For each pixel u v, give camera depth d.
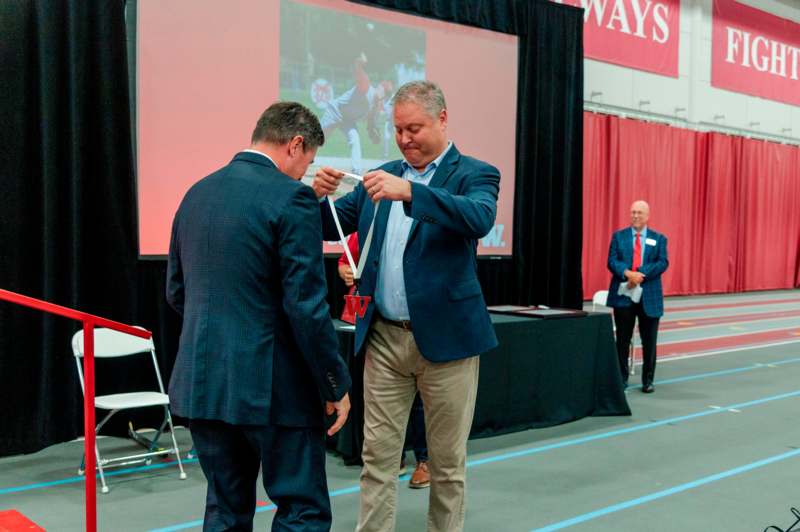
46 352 4.21
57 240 4.35
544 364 4.77
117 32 4.56
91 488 1.91
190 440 4.50
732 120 13.70
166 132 4.89
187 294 1.87
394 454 2.39
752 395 5.84
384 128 6.27
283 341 1.83
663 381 6.40
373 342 2.37
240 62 5.26
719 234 13.49
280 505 1.87
